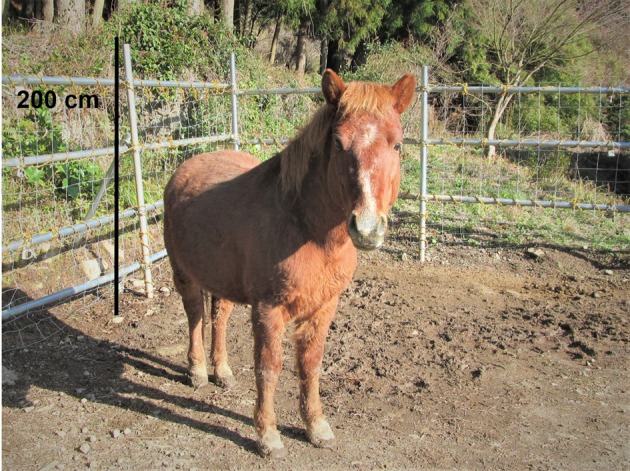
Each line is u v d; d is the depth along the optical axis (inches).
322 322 124.0
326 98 106.8
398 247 267.4
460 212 305.3
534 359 171.9
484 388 154.6
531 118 582.6
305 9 665.0
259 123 426.6
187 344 182.4
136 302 212.7
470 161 419.5
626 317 197.5
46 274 210.4
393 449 126.3
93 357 170.4
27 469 115.3
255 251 116.8
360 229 91.7
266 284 115.7
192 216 137.9
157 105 319.6
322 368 165.8
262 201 120.5
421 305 210.7
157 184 273.0
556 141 243.3
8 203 232.1
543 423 137.4
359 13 694.5
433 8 732.7
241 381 160.2
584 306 208.4
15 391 146.9
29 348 172.2
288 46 876.6
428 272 242.8
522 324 195.9
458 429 134.6
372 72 623.5
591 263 247.6
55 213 228.4
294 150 114.5
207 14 437.7
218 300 153.9
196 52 383.9
